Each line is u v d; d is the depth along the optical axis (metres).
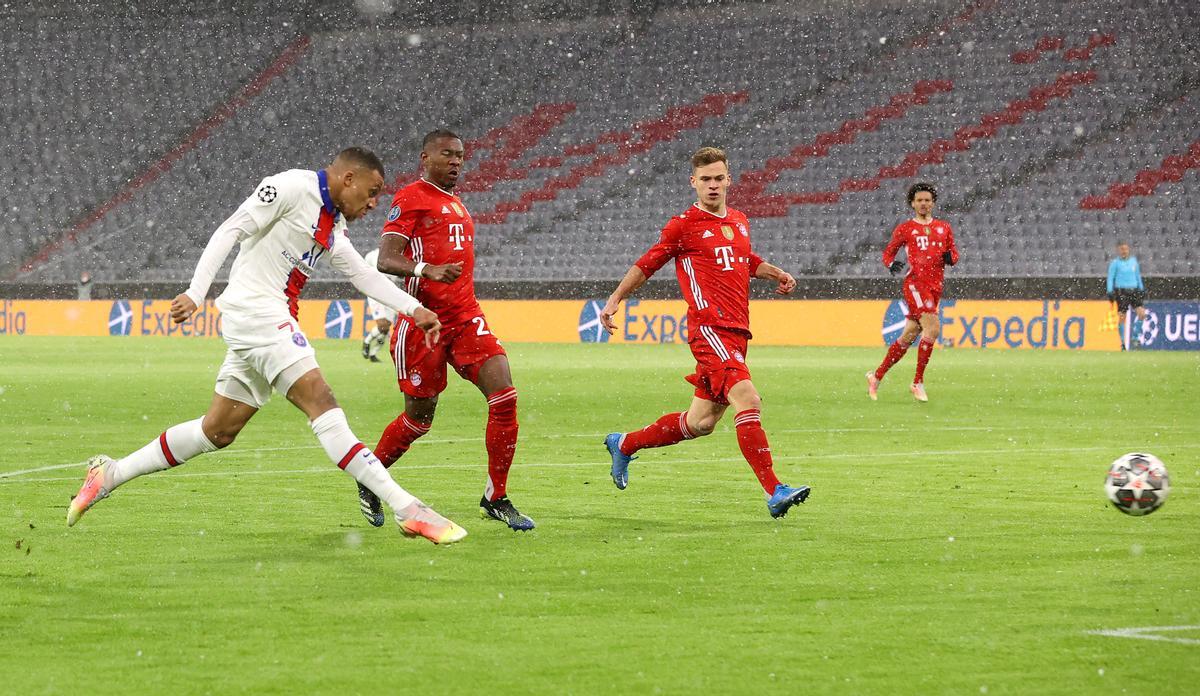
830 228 112.75
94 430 39.56
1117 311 88.31
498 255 121.25
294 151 138.62
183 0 150.12
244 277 19.88
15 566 18.55
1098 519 22.94
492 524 22.83
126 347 92.94
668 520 23.19
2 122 145.12
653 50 135.88
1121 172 108.62
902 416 44.19
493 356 22.62
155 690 12.41
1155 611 15.70
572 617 15.46
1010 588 17.06
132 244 131.88
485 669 13.16
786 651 13.86
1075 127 112.88
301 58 146.75
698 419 25.22
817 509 24.36
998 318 92.38
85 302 120.62
